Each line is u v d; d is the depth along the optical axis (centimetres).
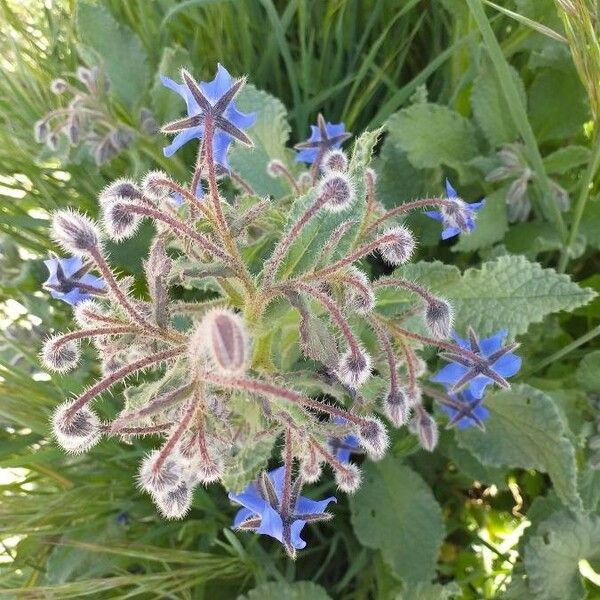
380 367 17
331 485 21
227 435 13
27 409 19
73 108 21
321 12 25
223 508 21
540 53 23
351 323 16
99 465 20
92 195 24
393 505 21
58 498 19
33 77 24
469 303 18
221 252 12
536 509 21
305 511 14
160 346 14
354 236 14
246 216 13
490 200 22
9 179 25
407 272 18
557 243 21
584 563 23
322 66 25
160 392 13
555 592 20
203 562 19
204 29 25
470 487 24
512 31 24
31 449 21
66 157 22
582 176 22
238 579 21
